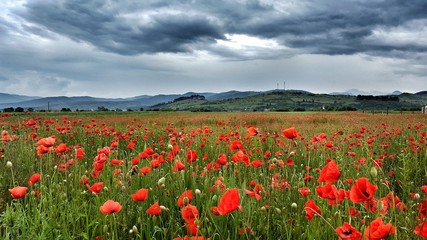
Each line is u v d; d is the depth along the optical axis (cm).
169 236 330
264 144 834
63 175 533
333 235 285
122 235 330
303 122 2139
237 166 518
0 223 363
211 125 1783
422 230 213
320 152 762
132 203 380
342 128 1461
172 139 671
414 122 1983
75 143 983
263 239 321
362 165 574
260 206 360
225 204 221
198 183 434
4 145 743
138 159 452
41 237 296
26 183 498
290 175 515
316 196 372
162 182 370
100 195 397
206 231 297
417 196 353
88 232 325
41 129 1276
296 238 312
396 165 705
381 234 191
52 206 359
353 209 303
